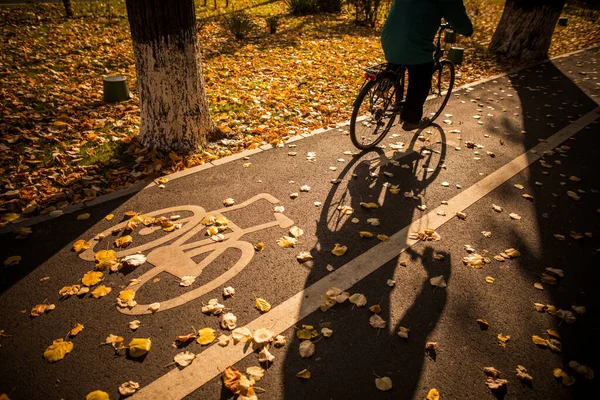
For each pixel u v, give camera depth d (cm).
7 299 251
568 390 213
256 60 832
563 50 1121
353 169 432
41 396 198
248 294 264
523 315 258
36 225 318
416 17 378
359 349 229
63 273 274
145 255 295
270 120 548
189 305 254
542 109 640
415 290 273
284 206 362
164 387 205
